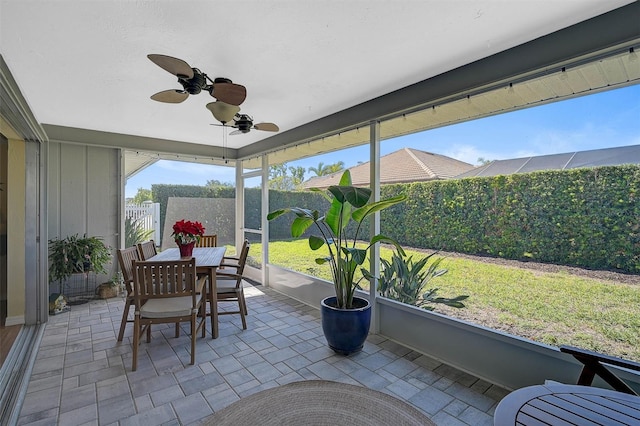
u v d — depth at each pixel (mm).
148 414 1896
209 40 2045
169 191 5492
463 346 2471
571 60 1893
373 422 1811
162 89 2863
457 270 2643
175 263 2508
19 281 3303
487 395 2125
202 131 4473
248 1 1655
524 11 1747
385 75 2600
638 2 1663
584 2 1671
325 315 2723
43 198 3359
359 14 1776
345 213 2812
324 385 2201
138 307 2482
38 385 2186
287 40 2051
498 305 2375
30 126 2848
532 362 2109
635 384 1762
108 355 2637
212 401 2021
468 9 1729
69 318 3504
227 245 6043
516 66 2129
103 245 4234
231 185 6047
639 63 1770
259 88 2887
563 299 2072
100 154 4504
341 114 3535
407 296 2922
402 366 2504
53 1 1636
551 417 1174
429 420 1854
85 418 1859
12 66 2389
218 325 3330
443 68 2467
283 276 4672
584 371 1520
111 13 1750
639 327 1787
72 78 2627
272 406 1953
